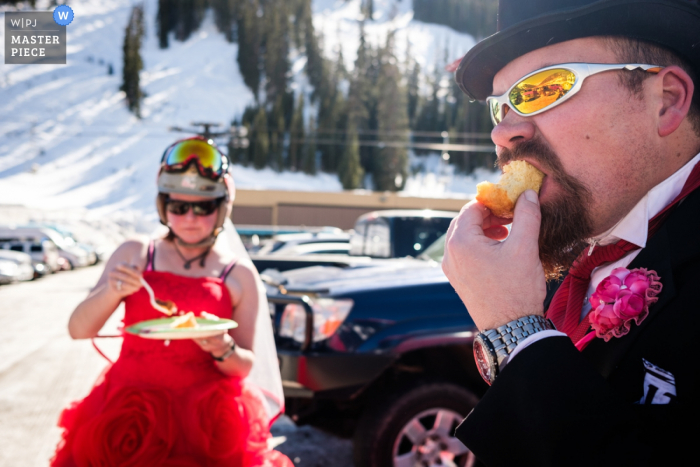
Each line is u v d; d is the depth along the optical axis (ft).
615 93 2.70
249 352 6.55
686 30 2.61
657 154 2.71
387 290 9.46
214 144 7.06
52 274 107.76
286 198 147.54
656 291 2.41
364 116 452.76
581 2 2.69
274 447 13.08
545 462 2.17
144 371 6.15
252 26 641.40
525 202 2.82
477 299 2.71
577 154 2.76
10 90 603.67
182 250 7.00
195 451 5.85
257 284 7.22
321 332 9.29
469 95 3.70
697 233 2.41
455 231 2.94
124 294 6.38
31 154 511.81
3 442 14.49
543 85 2.83
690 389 2.16
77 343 29.86
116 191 467.93
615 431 2.12
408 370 9.34
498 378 2.42
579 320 3.08
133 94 589.73
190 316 6.01
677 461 2.10
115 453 5.59
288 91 524.52
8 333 34.12
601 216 2.79
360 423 8.97
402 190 414.41
